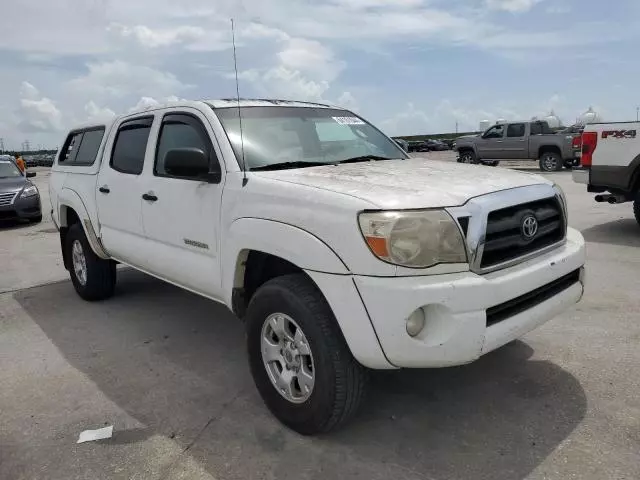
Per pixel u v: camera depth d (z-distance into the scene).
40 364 4.12
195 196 3.68
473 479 2.59
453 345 2.57
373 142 4.34
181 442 3.00
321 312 2.77
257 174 3.32
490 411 3.18
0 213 11.16
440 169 3.46
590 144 7.90
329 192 2.81
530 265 2.90
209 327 4.79
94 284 5.50
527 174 3.38
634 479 2.53
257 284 3.44
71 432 3.14
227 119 3.73
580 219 9.39
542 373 3.62
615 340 4.08
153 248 4.26
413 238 2.55
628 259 6.46
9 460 2.89
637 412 3.10
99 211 5.01
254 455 2.85
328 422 2.85
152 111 4.43
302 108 4.25
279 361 3.08
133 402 3.47
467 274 2.63
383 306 2.54
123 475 2.73
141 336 4.63
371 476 2.64
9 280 6.81
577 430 2.94
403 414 3.19
